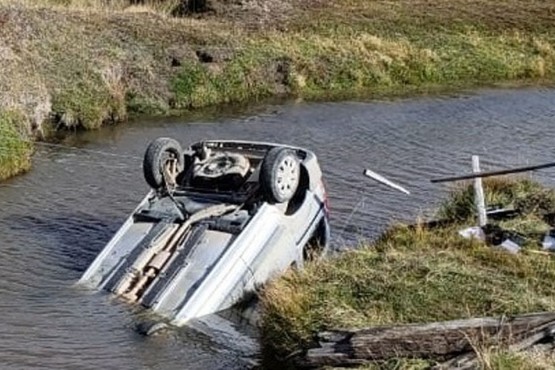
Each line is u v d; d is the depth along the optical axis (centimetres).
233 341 1412
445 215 1905
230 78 4025
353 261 1489
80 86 3466
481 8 5678
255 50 4322
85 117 3334
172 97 3788
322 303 1326
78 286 1630
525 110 3866
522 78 4797
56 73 3475
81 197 2341
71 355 1366
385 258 1493
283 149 1636
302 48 4512
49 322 1484
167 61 3969
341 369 1179
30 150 2795
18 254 1852
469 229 1691
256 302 1519
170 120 3547
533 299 1316
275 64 4256
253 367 1330
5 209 2208
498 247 1584
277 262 1582
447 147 3089
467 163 2838
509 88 4462
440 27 5247
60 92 3372
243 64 4141
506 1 5862
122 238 1683
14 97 3023
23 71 3306
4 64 3225
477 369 1098
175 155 1780
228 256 1524
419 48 4841
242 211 1634
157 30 4303
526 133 3372
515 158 2925
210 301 1484
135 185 2480
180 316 1462
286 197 1630
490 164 2822
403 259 1480
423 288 1359
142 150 2988
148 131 3328
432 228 1761
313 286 1387
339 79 4350
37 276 1714
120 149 2994
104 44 3912
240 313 1498
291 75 4225
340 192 2411
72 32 3906
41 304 1562
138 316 1498
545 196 1884
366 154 2948
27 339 1420
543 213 1797
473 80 4675
